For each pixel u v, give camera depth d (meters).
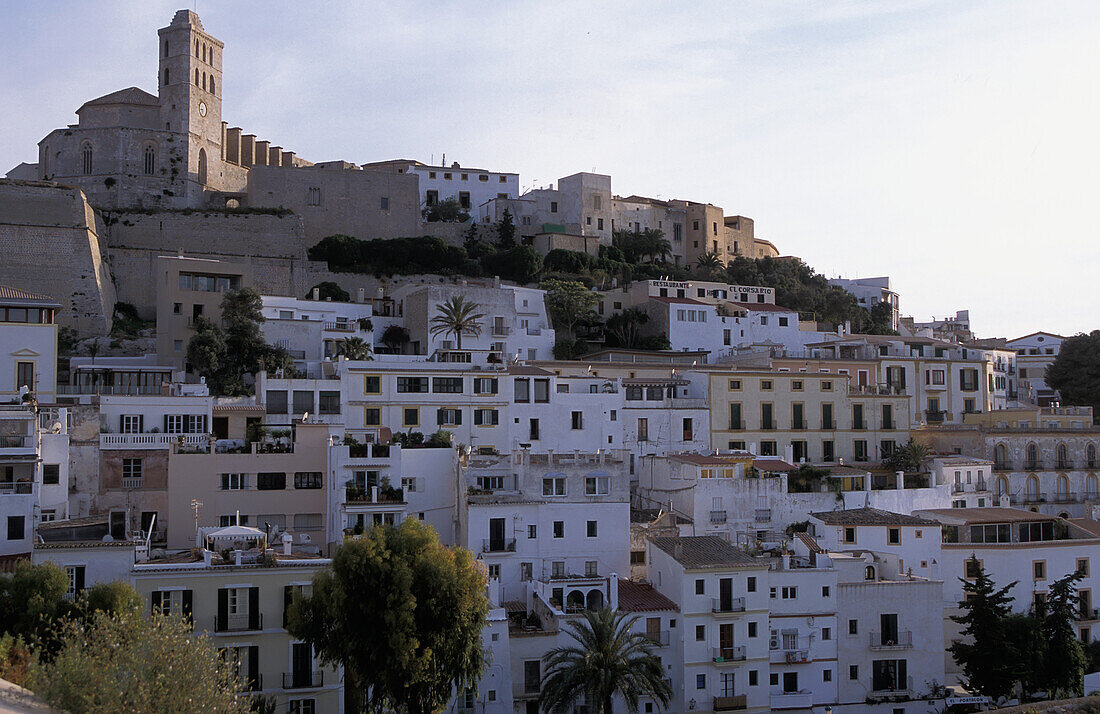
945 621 84.62
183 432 85.94
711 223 196.00
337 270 152.25
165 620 48.59
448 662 59.28
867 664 76.75
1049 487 105.94
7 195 128.50
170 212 150.00
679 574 73.44
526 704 68.56
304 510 81.38
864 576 79.31
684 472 89.31
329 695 63.00
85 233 131.62
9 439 69.69
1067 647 77.06
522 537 77.88
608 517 79.94
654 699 68.31
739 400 104.12
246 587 62.75
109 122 160.75
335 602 57.88
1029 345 181.12
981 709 76.12
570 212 182.62
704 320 139.12
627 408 100.44
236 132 181.75
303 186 161.62
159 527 81.56
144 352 124.00
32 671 43.16
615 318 142.12
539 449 96.75
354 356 105.56
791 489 91.81
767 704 73.69
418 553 60.44
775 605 75.62
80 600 54.97
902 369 121.00
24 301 88.38
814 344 128.50
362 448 81.62
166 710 43.44
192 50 164.25
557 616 69.69
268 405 90.44
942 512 91.25
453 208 177.12
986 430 106.38
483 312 122.38
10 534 65.50
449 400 95.12
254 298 112.25
